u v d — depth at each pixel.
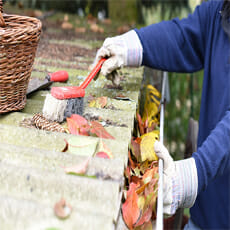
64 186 0.71
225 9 1.20
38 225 0.61
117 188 0.72
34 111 1.16
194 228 1.42
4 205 0.65
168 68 1.41
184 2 2.92
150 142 1.10
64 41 2.21
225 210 1.24
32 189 0.71
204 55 1.41
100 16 3.56
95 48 2.12
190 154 1.82
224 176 1.21
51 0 3.61
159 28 1.38
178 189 0.92
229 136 0.97
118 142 0.94
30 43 0.98
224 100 1.18
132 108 1.27
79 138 0.93
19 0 3.37
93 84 1.50
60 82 1.49
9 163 0.79
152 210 0.83
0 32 0.89
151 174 0.92
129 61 1.35
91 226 0.63
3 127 0.96
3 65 0.94
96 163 0.81
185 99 2.70
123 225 0.77
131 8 3.48
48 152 0.83
